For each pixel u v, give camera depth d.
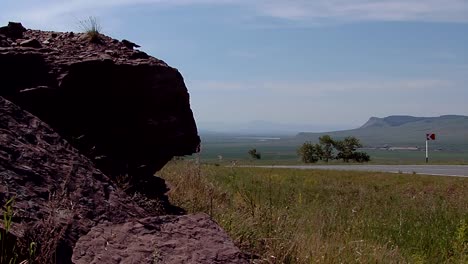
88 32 6.96
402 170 29.66
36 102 5.71
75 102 6.04
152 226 4.26
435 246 8.45
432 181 22.00
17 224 3.55
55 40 6.76
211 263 3.98
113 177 5.97
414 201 14.74
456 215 10.65
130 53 6.92
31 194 3.96
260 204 7.29
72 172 4.54
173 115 6.79
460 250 8.02
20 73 5.86
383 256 6.47
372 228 9.27
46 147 4.72
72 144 5.78
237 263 4.10
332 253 5.57
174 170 9.84
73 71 6.00
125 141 6.38
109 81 6.26
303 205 11.65
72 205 4.09
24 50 6.06
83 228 3.94
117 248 3.84
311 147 54.00
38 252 3.44
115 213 4.34
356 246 6.57
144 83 6.50
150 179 6.76
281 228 5.66
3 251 3.27
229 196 9.12
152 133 6.54
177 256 3.95
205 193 7.84
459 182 21.02
